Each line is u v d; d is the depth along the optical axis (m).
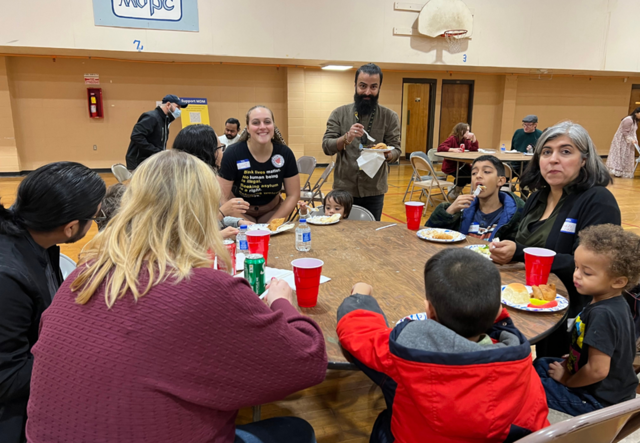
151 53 7.48
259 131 2.50
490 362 0.77
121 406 0.64
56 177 1.00
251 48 7.69
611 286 1.20
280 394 0.76
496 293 0.85
